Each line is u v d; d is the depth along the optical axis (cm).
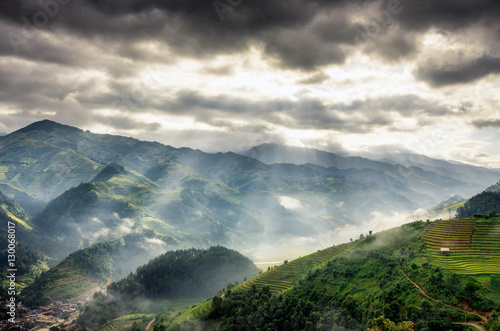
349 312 16000
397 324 13462
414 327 13175
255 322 18312
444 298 13888
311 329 16162
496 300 13062
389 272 17350
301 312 17300
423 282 15150
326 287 19075
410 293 14962
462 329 12344
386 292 15712
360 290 17462
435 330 12700
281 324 17575
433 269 15612
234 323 19200
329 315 16212
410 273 16212
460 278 14488
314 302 18338
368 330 13012
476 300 13325
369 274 18412
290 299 18888
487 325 12162
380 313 14688
